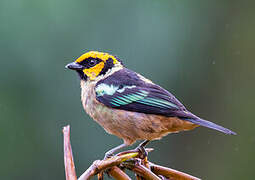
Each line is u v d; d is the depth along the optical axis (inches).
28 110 456.8
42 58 461.4
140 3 499.5
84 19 478.3
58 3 469.1
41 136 459.2
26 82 457.1
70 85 467.2
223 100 573.0
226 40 578.9
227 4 579.2
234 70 582.2
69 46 469.7
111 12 488.4
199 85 551.5
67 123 466.0
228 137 569.0
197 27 550.9
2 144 448.8
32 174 456.8
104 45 483.2
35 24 461.7
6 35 453.7
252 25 589.0
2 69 451.2
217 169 559.8
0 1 455.8
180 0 529.0
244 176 562.9
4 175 449.7
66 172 194.5
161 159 550.9
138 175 226.8
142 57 494.9
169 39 509.0
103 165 213.3
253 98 579.2
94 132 474.9
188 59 538.6
